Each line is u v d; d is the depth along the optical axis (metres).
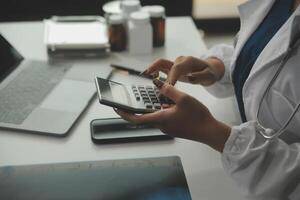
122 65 1.18
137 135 0.87
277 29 0.89
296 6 0.87
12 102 0.98
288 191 0.72
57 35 1.29
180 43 1.36
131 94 0.85
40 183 0.75
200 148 0.85
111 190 0.73
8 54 1.16
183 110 0.74
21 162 0.81
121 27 1.26
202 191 0.75
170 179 0.76
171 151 0.85
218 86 1.06
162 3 2.19
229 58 1.07
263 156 0.71
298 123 0.75
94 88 1.05
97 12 2.17
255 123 0.77
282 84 0.78
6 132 0.89
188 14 2.25
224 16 2.54
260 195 0.73
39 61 1.19
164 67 1.01
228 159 0.74
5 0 2.10
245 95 0.87
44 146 0.85
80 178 0.76
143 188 0.73
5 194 0.72
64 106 0.97
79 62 1.21
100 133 0.88
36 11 2.15
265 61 0.82
